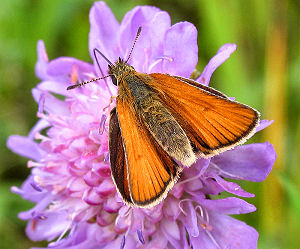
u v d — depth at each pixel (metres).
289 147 0.08
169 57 0.06
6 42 0.10
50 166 0.07
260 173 0.06
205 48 0.09
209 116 0.05
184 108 0.06
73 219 0.07
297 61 0.09
